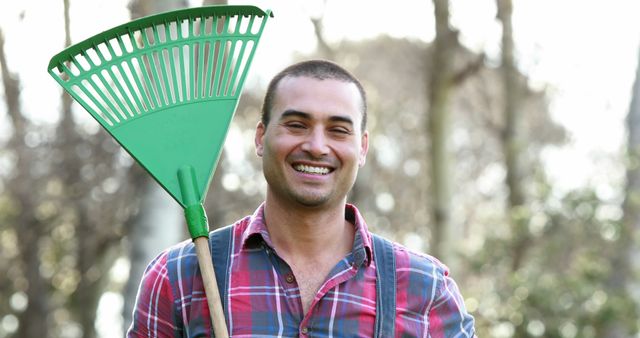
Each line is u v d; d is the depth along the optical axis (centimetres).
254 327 421
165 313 434
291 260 434
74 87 454
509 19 2181
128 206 1972
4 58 2073
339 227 439
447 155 2039
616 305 1374
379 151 2702
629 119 1873
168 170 450
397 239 2720
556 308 1384
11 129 2052
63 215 2089
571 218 1481
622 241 1473
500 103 2509
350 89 434
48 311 2411
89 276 2345
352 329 423
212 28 468
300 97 427
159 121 456
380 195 2702
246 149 2188
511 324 1406
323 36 2148
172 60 464
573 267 1472
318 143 422
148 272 444
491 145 2881
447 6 2025
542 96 2380
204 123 459
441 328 441
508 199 2122
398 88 2598
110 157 1991
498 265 1548
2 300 2411
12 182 2044
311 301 427
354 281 430
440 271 448
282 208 433
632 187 1495
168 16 465
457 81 2047
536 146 2409
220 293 427
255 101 2242
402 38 2533
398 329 428
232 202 2105
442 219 2017
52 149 2005
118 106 455
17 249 2331
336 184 429
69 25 1680
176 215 1268
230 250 437
